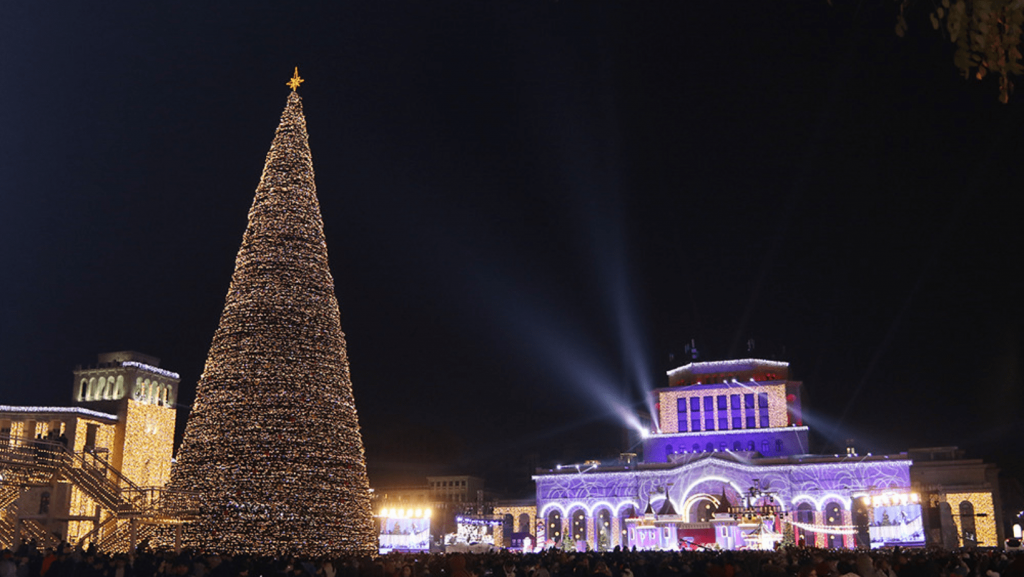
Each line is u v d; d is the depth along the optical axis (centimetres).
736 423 10469
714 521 7831
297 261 4794
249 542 4266
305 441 4500
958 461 10075
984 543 9438
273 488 4372
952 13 716
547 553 4753
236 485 4369
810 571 1314
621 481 9888
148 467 9156
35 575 2975
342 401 4769
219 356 4656
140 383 9250
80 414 8206
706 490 9562
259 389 4522
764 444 10212
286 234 4812
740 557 4272
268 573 3241
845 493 9175
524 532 10856
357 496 4706
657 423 10831
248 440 4441
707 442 10394
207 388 4625
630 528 8706
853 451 10175
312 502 4425
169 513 4291
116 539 4650
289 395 4531
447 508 12344
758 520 7625
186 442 4594
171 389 9762
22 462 4241
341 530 4522
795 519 9206
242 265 4800
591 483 9975
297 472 4428
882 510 7206
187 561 2950
